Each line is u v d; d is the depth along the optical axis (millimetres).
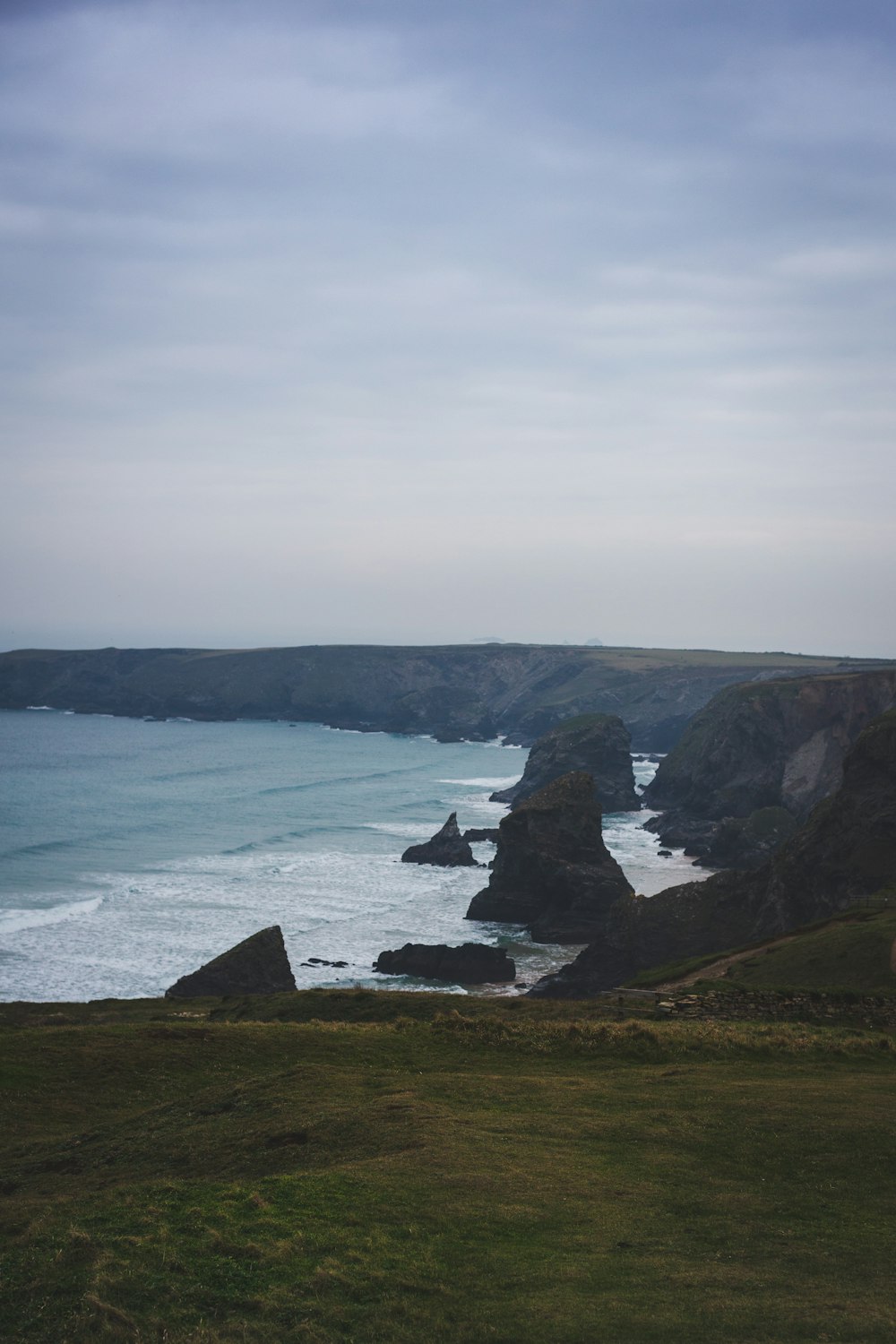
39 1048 34938
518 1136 23094
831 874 91375
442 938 101688
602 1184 20406
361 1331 14945
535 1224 18562
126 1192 20844
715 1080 28312
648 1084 27859
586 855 112375
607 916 101250
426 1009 45938
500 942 101938
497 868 111438
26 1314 15617
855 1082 27906
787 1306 15344
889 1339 14305
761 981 57188
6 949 88875
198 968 84812
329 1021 44281
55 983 79750
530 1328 14930
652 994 44188
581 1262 17109
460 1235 18109
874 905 73125
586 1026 34281
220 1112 26812
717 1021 37625
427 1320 15273
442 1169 20875
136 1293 16031
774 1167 21281
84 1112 30062
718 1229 18375
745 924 93438
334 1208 19094
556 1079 28609
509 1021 37219
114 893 113375
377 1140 22953
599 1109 25297
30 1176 24219
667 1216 18984
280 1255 17156
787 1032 34688
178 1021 48750
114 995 77312
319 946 96188
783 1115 24234
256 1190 20031
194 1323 15219
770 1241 17891
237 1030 37094
